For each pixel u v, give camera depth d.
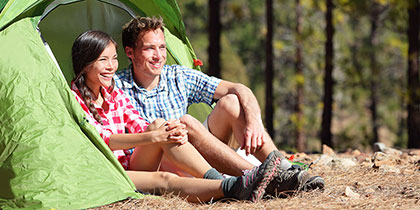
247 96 6.27
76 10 7.67
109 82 6.07
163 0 7.69
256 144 5.95
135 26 6.46
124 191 5.41
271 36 22.86
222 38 31.45
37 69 5.84
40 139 5.48
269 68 22.88
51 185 5.28
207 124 6.33
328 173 6.98
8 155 5.43
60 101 5.75
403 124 29.66
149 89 6.64
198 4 32.88
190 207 5.19
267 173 5.14
